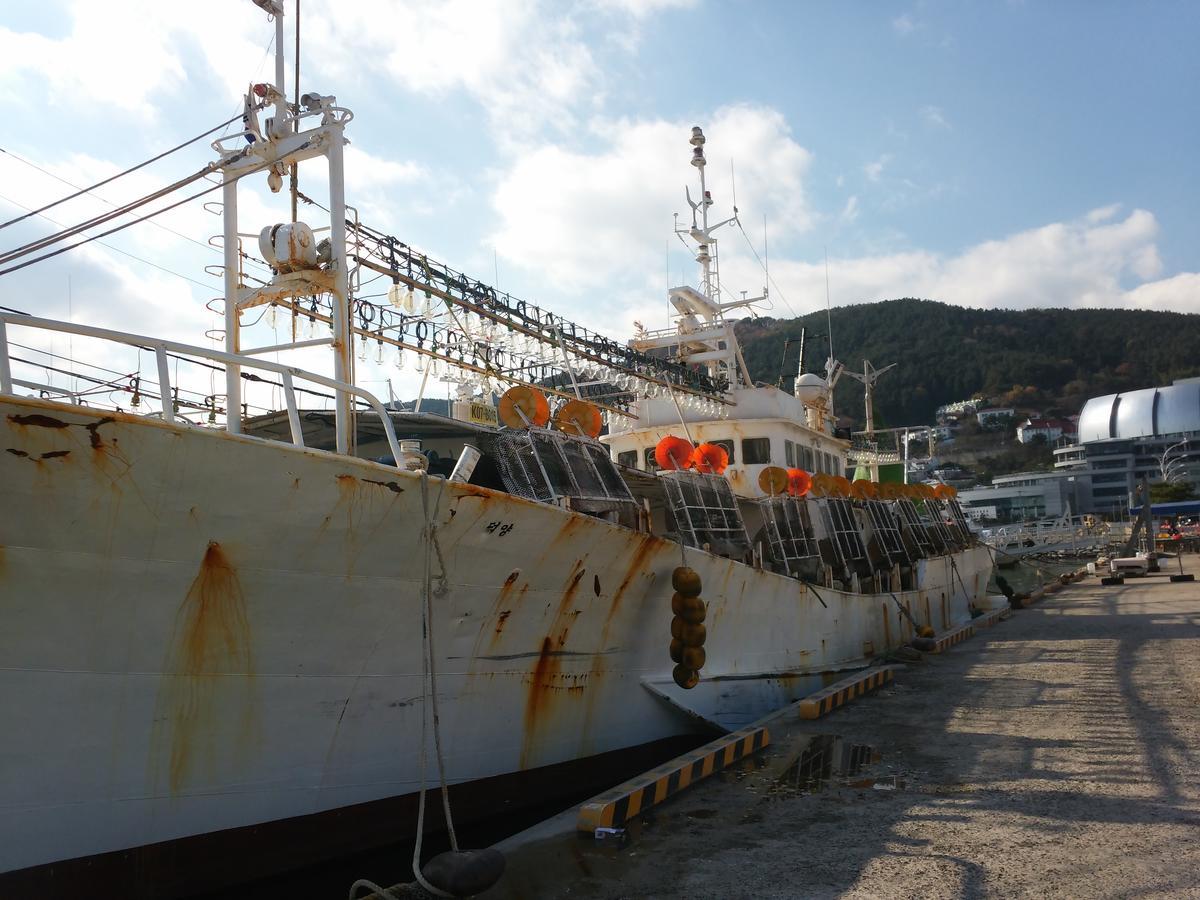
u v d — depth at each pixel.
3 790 4.46
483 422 10.36
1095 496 97.56
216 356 5.06
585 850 5.52
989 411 138.50
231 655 5.11
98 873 4.81
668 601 8.48
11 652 4.37
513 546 6.38
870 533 15.09
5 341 4.40
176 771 5.02
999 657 13.31
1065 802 6.18
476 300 9.69
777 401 14.44
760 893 4.79
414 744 6.21
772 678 10.32
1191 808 5.90
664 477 9.41
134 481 4.38
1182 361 150.75
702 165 15.86
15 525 4.19
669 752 8.87
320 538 5.18
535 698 7.20
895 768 7.32
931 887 4.77
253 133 6.99
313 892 5.69
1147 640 14.23
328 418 8.51
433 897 4.75
